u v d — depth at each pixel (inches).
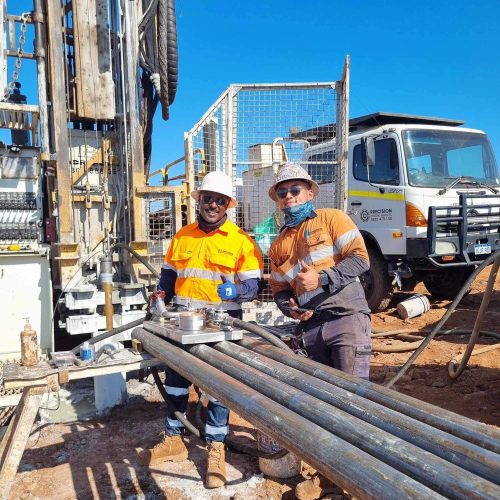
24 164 224.5
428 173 293.7
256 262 135.8
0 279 197.2
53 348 202.8
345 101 237.8
